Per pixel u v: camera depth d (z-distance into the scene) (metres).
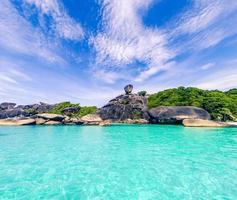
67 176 7.51
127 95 40.62
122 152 11.84
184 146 13.60
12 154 11.38
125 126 31.16
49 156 10.85
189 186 6.44
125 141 16.36
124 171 8.08
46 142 16.12
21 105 54.62
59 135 21.06
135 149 12.79
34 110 50.47
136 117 37.00
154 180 7.02
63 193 6.02
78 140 17.19
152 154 11.20
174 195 5.80
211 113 31.67
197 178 7.15
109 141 16.44
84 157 10.61
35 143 15.62
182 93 38.75
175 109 31.72
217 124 26.25
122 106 38.69
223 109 30.98
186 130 22.89
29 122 36.66
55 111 46.88
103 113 39.69
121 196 5.79
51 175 7.62
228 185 6.48
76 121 37.03
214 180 6.95
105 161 9.72
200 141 15.56
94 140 17.16
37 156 10.87
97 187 6.46
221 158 10.09
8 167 8.65
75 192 6.09
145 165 8.93
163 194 5.88
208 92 38.53
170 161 9.56
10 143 15.61
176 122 30.53
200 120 27.23
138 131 24.00
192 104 34.19
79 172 7.99
